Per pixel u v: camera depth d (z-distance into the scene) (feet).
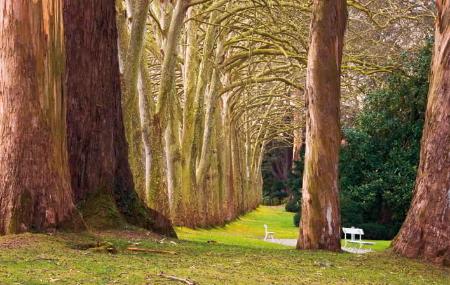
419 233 41.04
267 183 309.22
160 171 78.02
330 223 49.32
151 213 49.62
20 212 36.11
